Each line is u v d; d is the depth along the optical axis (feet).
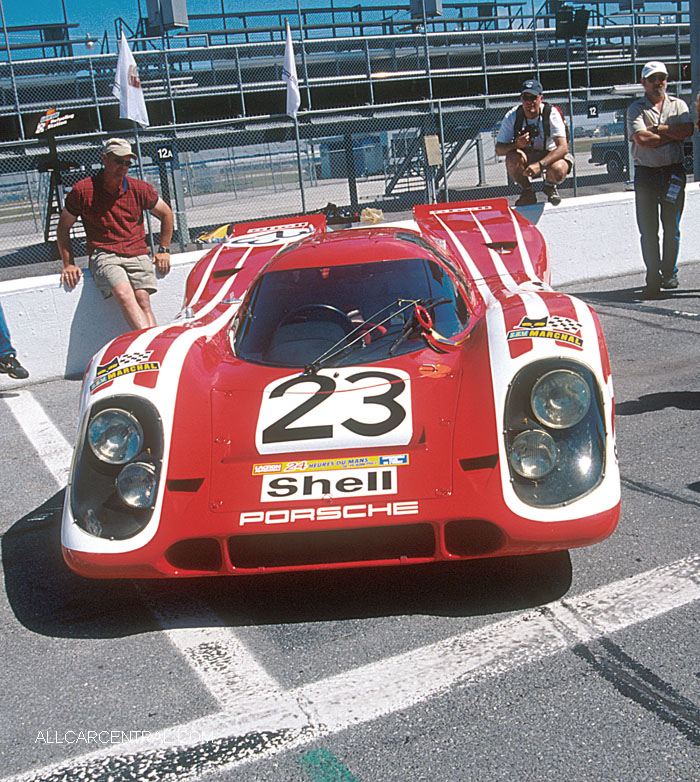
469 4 50.67
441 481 7.73
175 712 6.84
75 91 40.29
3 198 51.80
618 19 51.70
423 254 11.55
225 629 8.09
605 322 19.51
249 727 6.56
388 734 6.31
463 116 43.70
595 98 44.09
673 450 11.53
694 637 7.14
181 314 12.84
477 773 5.80
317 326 10.37
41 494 12.42
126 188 19.03
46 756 6.42
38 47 41.60
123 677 7.41
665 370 15.35
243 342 10.54
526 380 8.13
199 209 58.65
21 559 10.09
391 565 8.20
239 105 41.50
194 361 9.70
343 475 7.90
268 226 18.83
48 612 8.71
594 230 24.29
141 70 40.73
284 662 7.43
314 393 9.04
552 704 6.46
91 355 20.27
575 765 5.78
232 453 8.29
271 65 42.96
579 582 8.27
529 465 7.66
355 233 13.12
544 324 9.00
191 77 42.16
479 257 14.29
